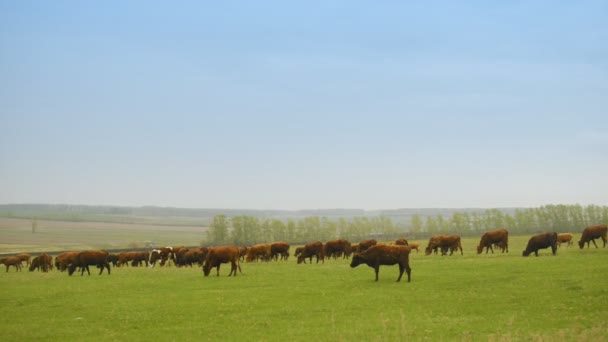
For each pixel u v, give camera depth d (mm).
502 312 24547
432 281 33656
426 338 20266
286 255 64562
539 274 34312
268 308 26812
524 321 22766
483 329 21547
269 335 21547
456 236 60125
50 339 22109
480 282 32375
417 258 54812
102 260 46750
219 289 33344
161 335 22203
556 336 19578
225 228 154125
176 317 25312
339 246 60656
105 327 23906
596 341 18703
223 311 26375
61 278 43531
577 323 22016
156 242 197125
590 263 39094
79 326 24156
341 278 36969
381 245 35031
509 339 19297
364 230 162875
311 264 53250
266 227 157000
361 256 35250
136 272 48625
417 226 171125
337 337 20781
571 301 25969
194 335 22031
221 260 41000
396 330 21641
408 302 27312
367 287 32219
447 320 23281
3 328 23984
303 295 30156
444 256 57094
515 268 37875
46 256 64875
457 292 29500
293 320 24109
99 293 32969
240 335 21734
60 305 29156
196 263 64438
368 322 23188
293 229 157500
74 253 50438
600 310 24094
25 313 27203
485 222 157500
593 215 149375
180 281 37938
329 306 26875
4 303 30125
